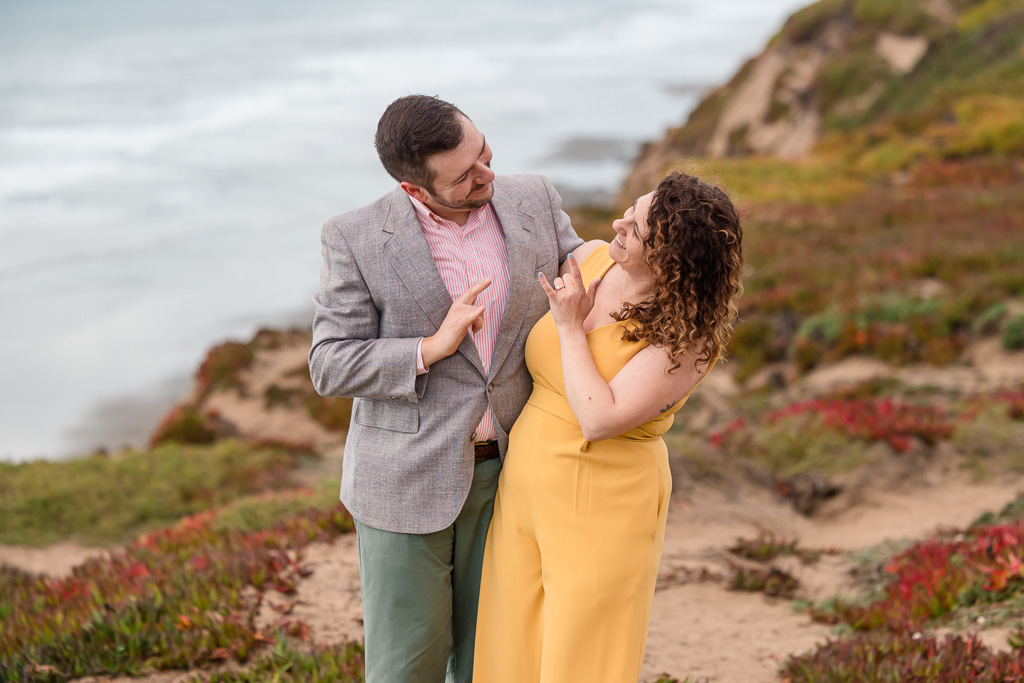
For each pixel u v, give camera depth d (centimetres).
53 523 920
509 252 265
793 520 709
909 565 499
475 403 259
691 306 234
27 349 1941
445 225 263
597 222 2280
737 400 1129
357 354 251
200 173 3788
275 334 1784
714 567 561
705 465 768
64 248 2736
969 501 695
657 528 261
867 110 2759
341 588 462
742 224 249
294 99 5812
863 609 453
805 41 3138
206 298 2281
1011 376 954
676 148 3309
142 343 1981
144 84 6600
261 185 3572
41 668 364
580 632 248
